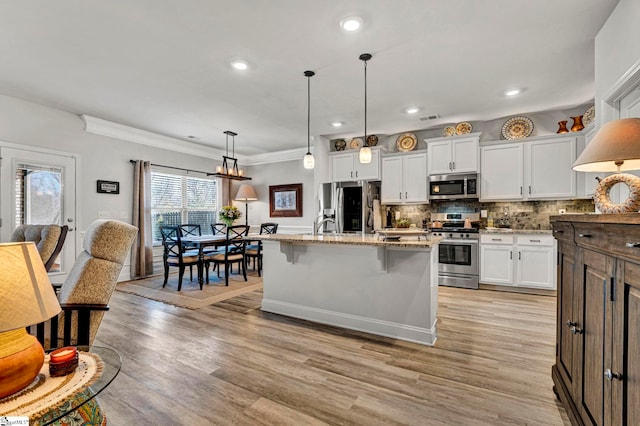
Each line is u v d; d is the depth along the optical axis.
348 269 3.03
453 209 5.25
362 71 3.15
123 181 5.12
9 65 3.02
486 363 2.30
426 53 2.80
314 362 2.33
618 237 1.06
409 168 5.29
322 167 5.84
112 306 3.69
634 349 0.98
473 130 5.01
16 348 0.99
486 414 1.72
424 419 1.69
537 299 3.98
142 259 5.24
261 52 2.78
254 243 6.08
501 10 2.21
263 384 2.03
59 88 3.58
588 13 2.24
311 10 2.21
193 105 4.12
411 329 2.72
